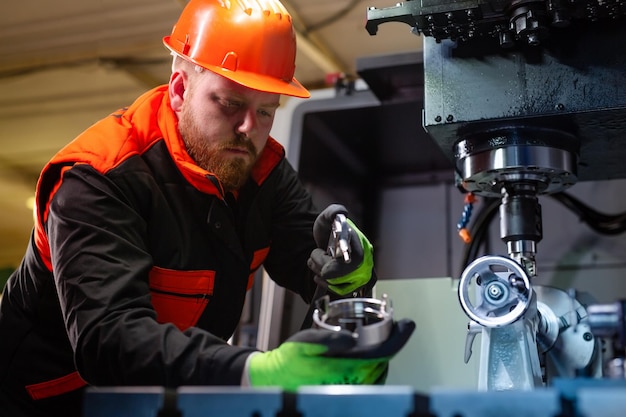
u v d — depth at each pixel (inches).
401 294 64.9
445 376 62.2
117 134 52.4
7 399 56.7
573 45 51.2
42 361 56.0
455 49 53.5
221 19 53.7
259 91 52.2
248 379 37.3
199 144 53.9
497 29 51.7
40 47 118.3
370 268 48.8
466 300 46.4
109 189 48.9
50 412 56.7
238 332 88.2
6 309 57.6
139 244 49.0
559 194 80.0
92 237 45.7
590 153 58.1
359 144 91.4
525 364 45.5
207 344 40.3
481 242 80.4
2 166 156.0
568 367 52.9
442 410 28.3
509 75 52.1
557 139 53.0
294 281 62.8
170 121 54.8
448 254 90.5
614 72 50.3
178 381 39.2
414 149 90.8
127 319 42.1
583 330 52.9
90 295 43.4
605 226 80.2
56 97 131.1
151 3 105.8
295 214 62.5
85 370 43.8
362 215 94.3
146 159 53.6
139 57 118.5
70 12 109.3
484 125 53.1
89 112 134.8
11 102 132.9
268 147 60.1
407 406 28.1
